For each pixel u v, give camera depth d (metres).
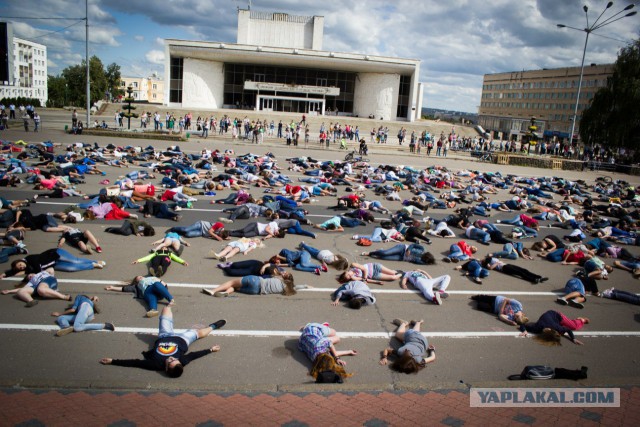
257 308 8.70
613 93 43.19
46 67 128.88
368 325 8.35
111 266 10.13
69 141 31.31
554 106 99.69
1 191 16.22
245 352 7.18
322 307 8.95
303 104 69.94
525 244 14.77
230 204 16.70
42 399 5.58
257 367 6.79
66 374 6.25
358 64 65.81
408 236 13.69
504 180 27.73
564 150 48.84
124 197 14.95
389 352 7.30
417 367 6.89
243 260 11.09
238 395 5.96
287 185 19.48
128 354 6.86
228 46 63.09
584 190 27.89
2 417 5.17
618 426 5.70
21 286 8.64
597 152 47.44
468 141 51.56
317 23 71.50
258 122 43.84
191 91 66.25
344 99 71.44
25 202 14.35
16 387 5.78
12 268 9.00
